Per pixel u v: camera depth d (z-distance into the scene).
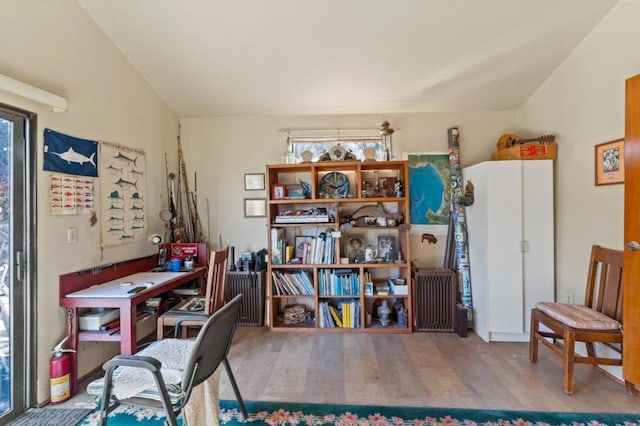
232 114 3.62
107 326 2.27
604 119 2.33
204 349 1.42
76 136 2.31
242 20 2.34
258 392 2.15
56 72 2.15
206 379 1.53
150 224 3.15
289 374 2.38
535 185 2.83
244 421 1.85
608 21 2.26
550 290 2.83
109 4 2.29
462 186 3.36
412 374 2.36
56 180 2.15
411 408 1.95
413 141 3.53
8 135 1.91
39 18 2.03
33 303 2.00
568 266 2.71
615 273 2.22
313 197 3.24
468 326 3.19
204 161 3.68
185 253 3.27
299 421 1.85
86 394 2.17
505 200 2.85
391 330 3.15
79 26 2.32
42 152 2.06
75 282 2.29
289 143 3.60
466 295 3.19
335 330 3.20
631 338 1.93
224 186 3.67
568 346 2.07
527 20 2.31
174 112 3.56
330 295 3.21
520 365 2.48
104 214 2.56
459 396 2.07
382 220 3.33
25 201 1.98
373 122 3.59
